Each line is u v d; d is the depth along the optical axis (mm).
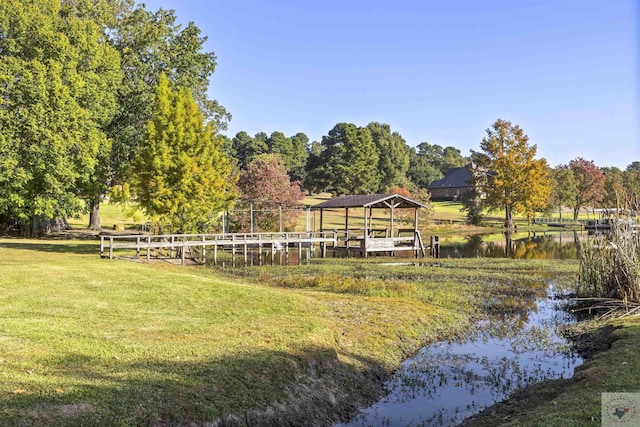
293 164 109312
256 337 10023
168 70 36156
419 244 36312
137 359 8141
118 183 36469
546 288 20000
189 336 9719
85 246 30453
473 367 10664
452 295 17719
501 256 33656
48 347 8266
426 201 58562
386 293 17391
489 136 61594
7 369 7152
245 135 121812
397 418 8227
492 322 14703
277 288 18078
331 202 38219
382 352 11203
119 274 16812
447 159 137250
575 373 8922
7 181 27906
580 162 77938
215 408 7043
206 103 39688
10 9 27734
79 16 34406
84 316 10734
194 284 15609
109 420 6180
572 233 58875
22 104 27703
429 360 11195
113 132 35719
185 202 26594
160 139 26609
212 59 38719
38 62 27422
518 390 9094
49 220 38750
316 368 9312
